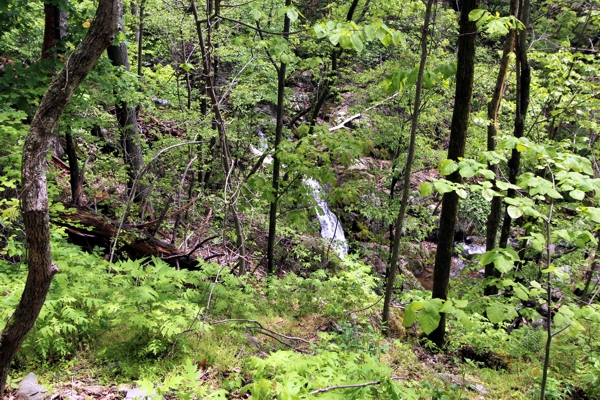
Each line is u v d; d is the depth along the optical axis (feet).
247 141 25.55
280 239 27.53
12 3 16.71
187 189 27.78
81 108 17.99
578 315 7.70
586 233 7.66
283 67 19.90
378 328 16.78
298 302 18.26
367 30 10.56
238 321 13.67
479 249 37.88
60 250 13.07
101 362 10.60
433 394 11.19
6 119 13.50
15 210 9.81
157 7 27.89
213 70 28.02
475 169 8.20
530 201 7.80
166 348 11.21
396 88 13.98
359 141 18.25
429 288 32.78
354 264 20.42
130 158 24.38
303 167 18.24
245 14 27.58
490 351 17.03
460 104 14.90
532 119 25.62
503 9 45.55
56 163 22.97
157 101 34.47
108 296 12.27
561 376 14.92
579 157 8.23
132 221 21.84
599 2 26.17
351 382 7.29
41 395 9.05
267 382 6.13
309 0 34.01
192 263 20.08
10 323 7.02
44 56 17.33
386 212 26.04
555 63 22.95
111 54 23.98
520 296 7.88
